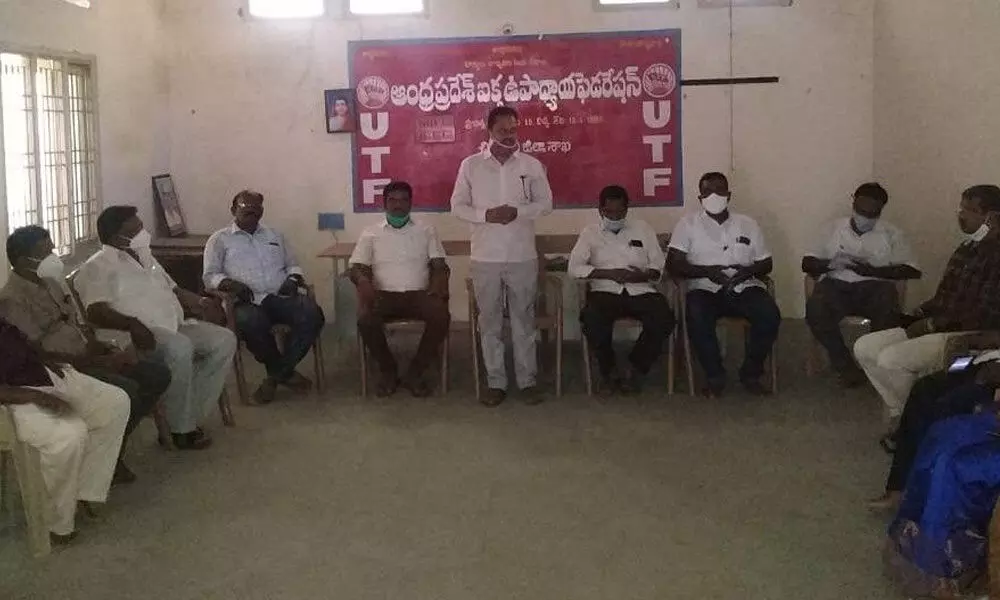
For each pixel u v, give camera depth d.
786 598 3.36
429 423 5.41
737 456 4.77
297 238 7.66
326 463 4.80
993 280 4.58
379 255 6.05
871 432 5.09
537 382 6.14
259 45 7.53
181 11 7.54
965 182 5.93
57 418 3.87
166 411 4.99
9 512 4.21
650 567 3.61
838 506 4.14
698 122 7.36
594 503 4.21
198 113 7.62
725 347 6.74
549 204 5.77
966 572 3.29
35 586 3.56
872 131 7.32
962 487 3.29
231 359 5.20
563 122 7.37
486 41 7.36
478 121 7.42
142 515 4.20
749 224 5.98
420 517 4.11
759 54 7.30
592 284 5.96
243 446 5.09
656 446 4.94
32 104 5.70
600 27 7.31
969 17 5.83
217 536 3.96
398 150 7.50
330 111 7.50
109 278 4.91
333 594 3.45
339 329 7.19
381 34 7.43
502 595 3.41
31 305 4.35
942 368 4.39
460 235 7.52
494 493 4.35
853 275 6.07
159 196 7.36
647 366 5.87
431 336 5.88
